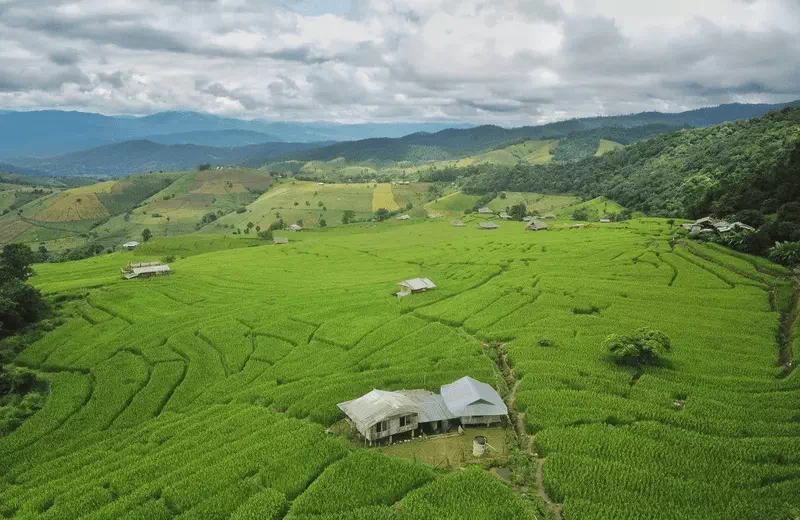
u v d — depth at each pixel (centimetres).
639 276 12106
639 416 6019
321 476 5150
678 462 5062
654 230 17425
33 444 6800
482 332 9156
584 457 5172
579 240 17062
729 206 16362
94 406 7706
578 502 4506
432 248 18562
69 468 6075
